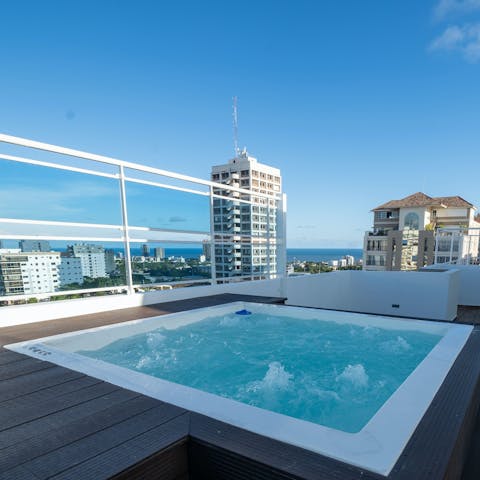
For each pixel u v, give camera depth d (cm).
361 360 280
